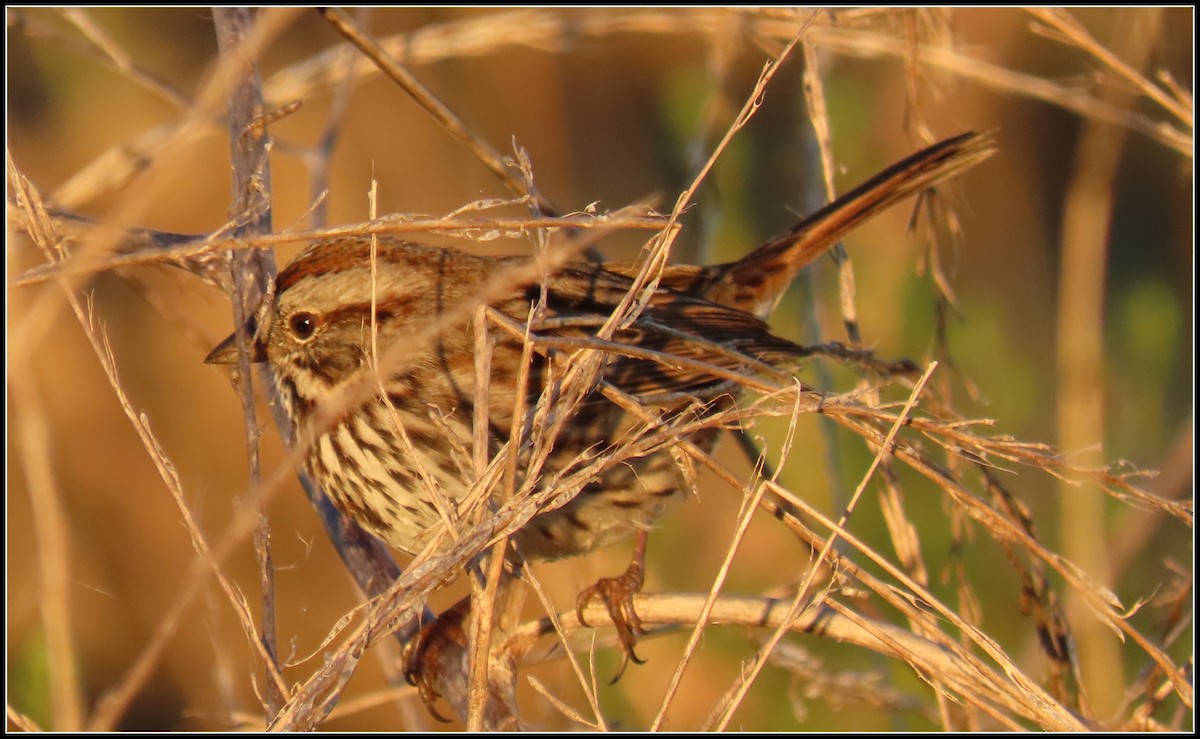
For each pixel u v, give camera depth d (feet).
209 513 42.60
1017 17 49.60
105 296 45.80
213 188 47.75
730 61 35.09
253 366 31.58
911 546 29.12
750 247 41.96
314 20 54.70
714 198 36.19
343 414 26.35
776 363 28.53
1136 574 40.60
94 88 50.70
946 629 37.06
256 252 27.53
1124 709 26.37
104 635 40.50
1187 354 50.31
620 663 35.60
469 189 51.49
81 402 43.14
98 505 42.27
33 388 21.91
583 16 36.27
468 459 24.38
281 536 42.45
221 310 39.19
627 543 37.55
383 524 26.53
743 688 19.44
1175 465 37.68
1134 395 48.49
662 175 54.65
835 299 42.96
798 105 51.55
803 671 29.55
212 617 26.04
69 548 40.91
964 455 21.91
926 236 30.99
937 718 29.55
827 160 31.35
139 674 16.79
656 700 35.04
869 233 43.88
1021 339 50.80
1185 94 31.99
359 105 51.34
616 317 19.57
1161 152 55.01
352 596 42.06
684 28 35.17
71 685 21.99
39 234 21.33
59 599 22.04
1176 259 53.42
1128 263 53.98
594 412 26.78
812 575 19.65
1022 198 53.01
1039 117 53.72
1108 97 34.86
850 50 34.99
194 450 44.06
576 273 28.81
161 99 51.01
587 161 55.11
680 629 27.48
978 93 52.24
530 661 26.89
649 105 55.67
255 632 19.03
